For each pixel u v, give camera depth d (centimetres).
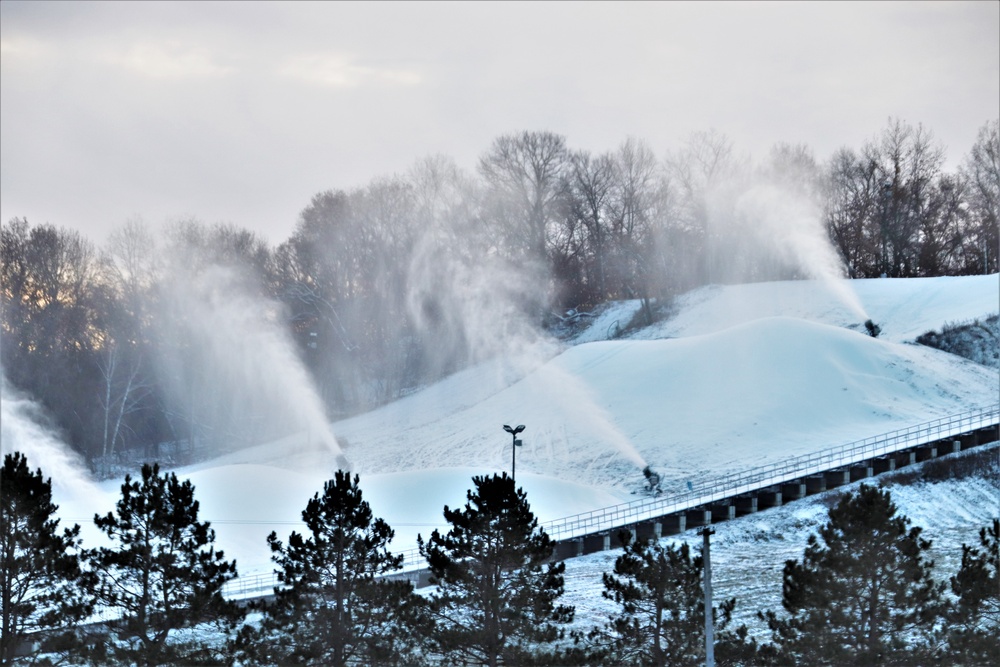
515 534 4738
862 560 4541
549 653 4697
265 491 8362
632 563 4622
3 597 4697
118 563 4828
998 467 8244
